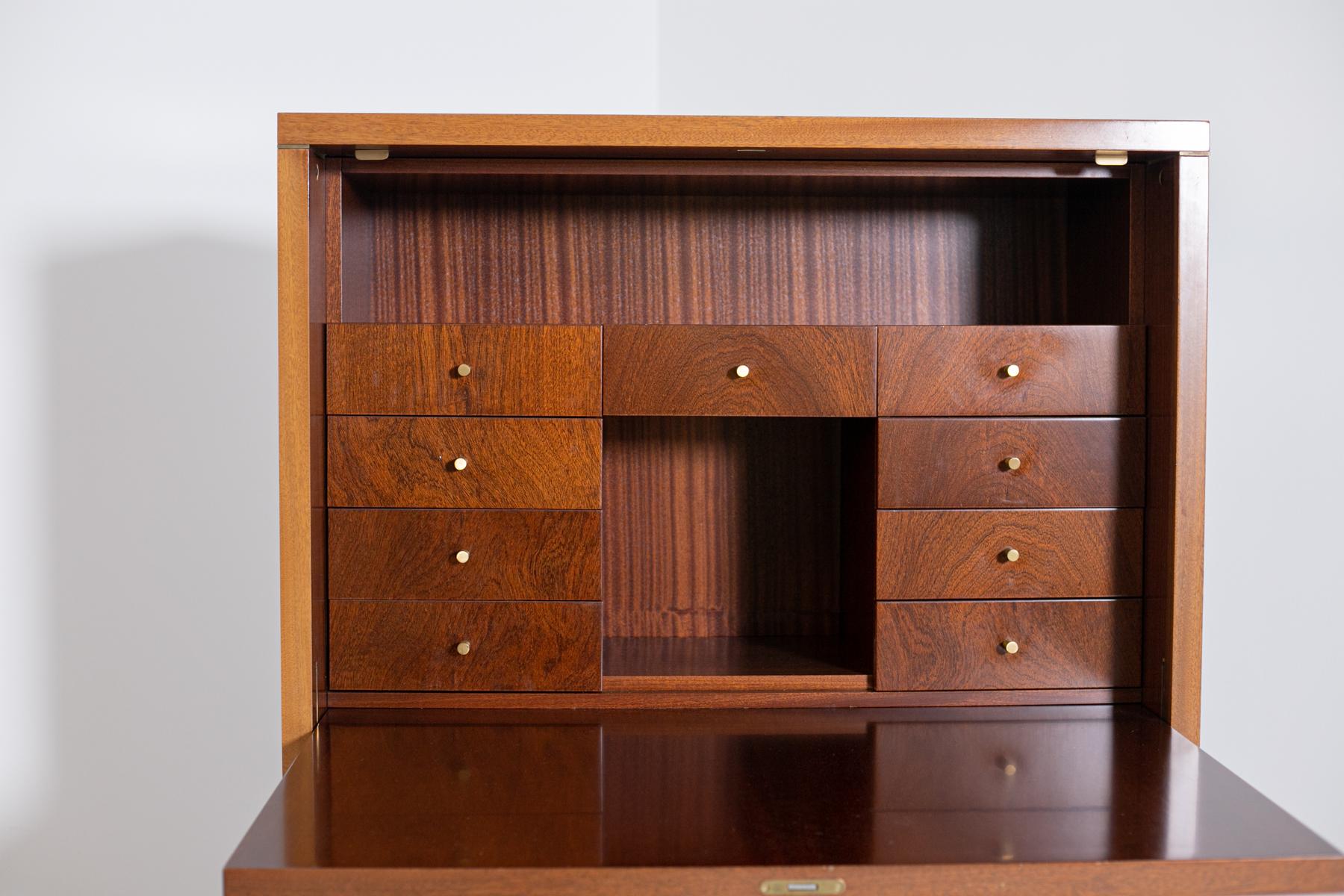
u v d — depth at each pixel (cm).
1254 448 211
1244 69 209
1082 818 117
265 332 205
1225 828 115
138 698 206
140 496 204
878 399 153
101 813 207
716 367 152
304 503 145
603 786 125
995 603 156
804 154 150
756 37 216
